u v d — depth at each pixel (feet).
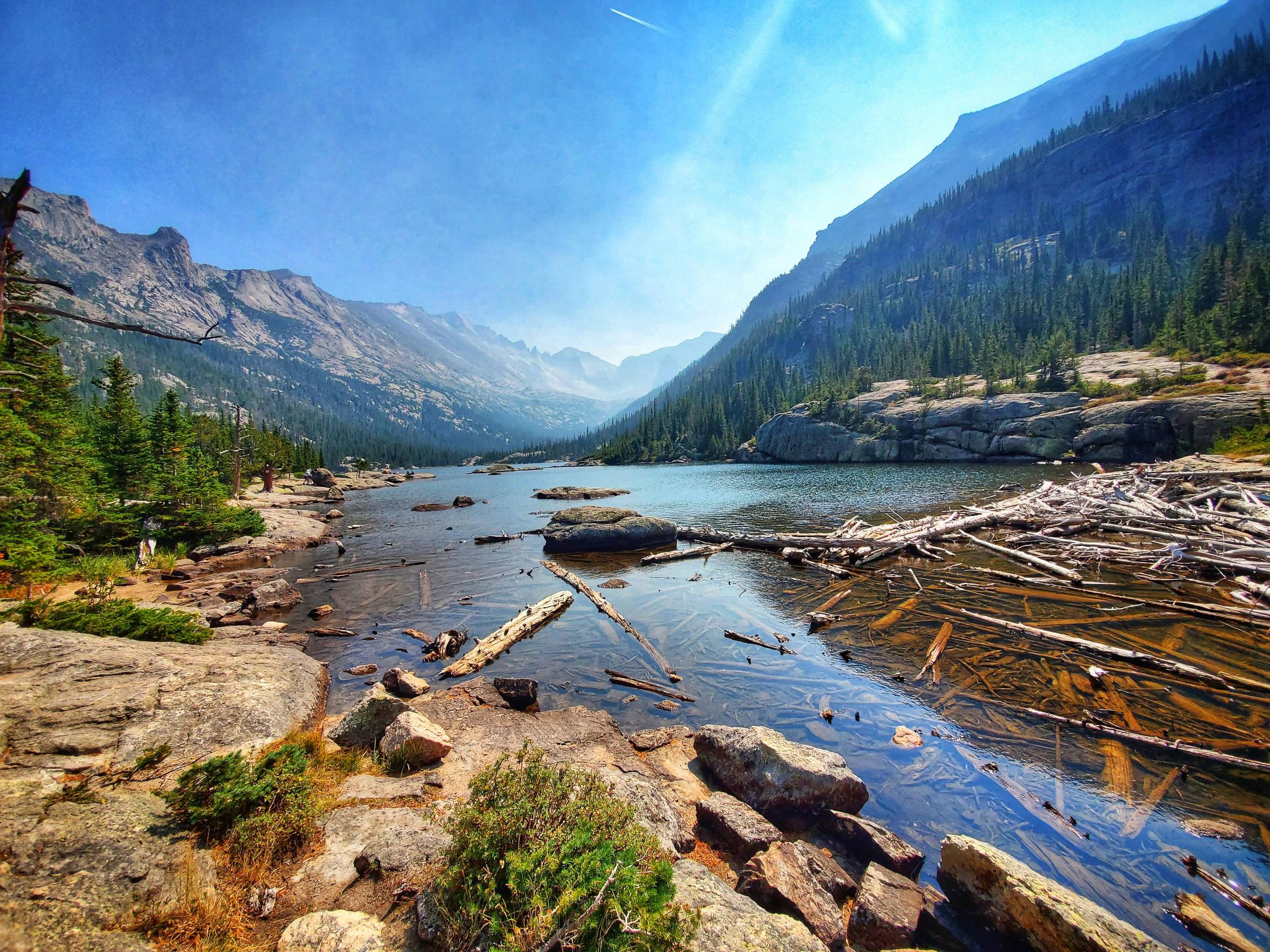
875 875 19.34
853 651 41.11
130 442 110.73
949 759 26.99
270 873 17.04
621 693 36.91
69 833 15.48
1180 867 19.70
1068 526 75.36
